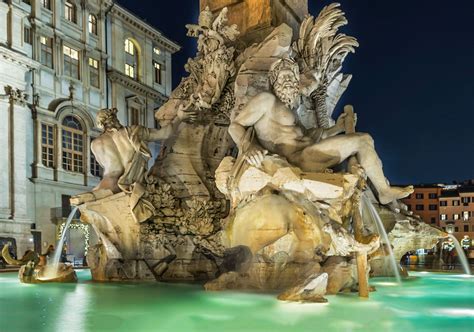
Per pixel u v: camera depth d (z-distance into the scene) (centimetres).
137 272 798
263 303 533
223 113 893
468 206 5247
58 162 3212
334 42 938
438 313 477
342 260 632
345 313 475
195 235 819
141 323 432
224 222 759
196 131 884
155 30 4162
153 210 810
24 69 3005
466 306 524
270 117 677
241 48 914
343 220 648
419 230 823
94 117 3541
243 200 664
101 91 3650
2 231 2767
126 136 831
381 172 684
